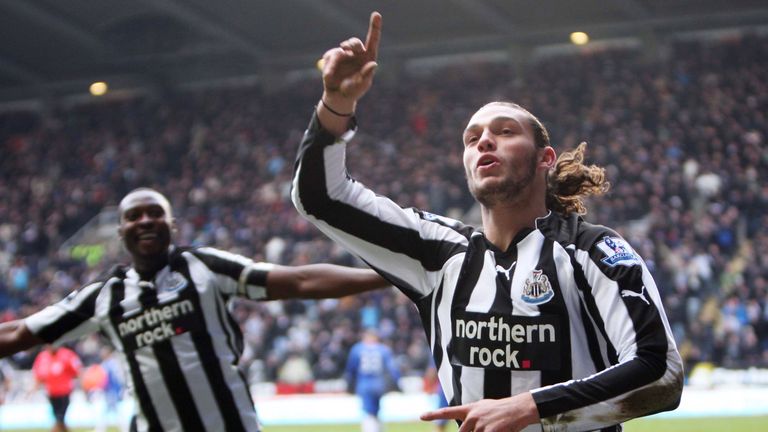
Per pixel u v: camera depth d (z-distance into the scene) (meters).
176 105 34.62
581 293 2.99
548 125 27.78
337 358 20.11
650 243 21.48
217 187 29.44
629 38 30.80
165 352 5.03
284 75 34.44
